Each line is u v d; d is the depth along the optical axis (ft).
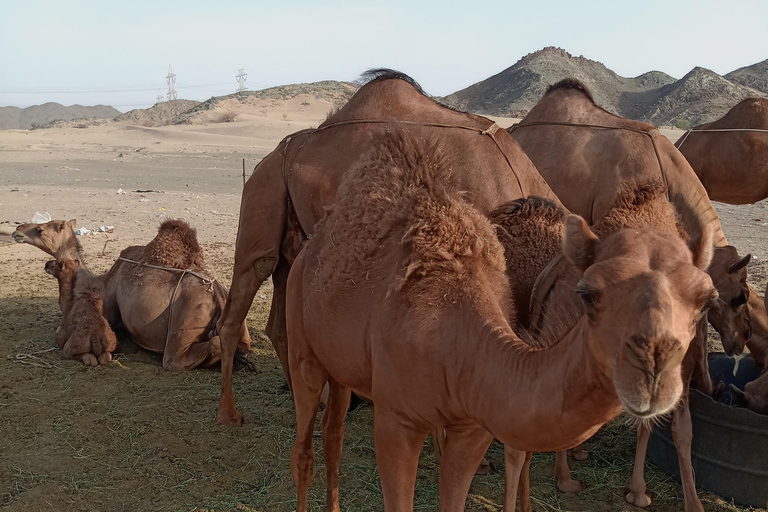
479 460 12.60
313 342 13.87
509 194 17.85
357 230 13.08
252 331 29.99
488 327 10.94
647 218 14.24
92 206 58.70
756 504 16.08
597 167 22.72
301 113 335.88
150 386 23.59
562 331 10.93
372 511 16.51
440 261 11.80
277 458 19.15
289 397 23.22
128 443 19.63
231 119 299.58
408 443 12.01
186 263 26.03
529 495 15.72
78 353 25.31
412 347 11.43
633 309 8.30
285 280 22.08
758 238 43.42
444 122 18.84
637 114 401.49
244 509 16.53
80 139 188.85
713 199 31.89
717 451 16.49
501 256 12.42
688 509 15.83
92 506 16.55
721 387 18.01
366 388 13.20
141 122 389.19
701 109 368.27
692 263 9.27
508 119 237.04
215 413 21.74
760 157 29.09
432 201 12.39
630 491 16.75
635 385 8.12
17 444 19.33
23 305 32.27
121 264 27.35
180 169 96.94
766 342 20.61
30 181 79.25
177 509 16.47
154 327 25.43
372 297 12.32
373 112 19.74
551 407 9.73
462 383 11.03
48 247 29.12
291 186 20.43
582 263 9.73
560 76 422.82
